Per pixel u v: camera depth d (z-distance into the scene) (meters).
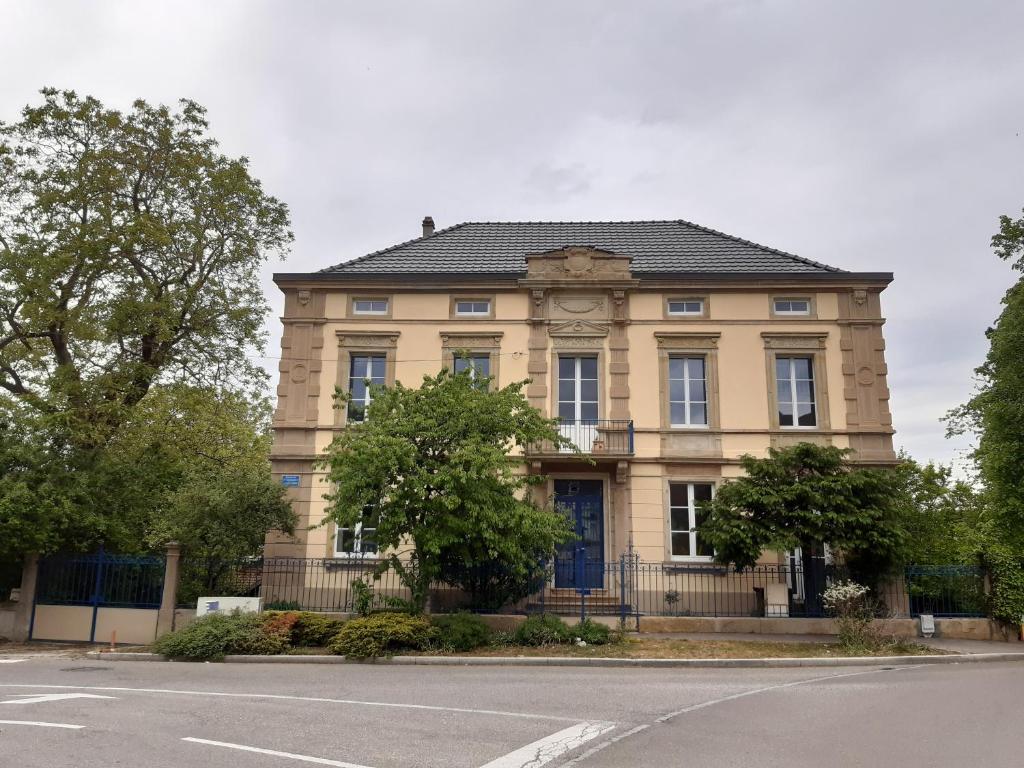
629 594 18.58
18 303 19.33
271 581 19.05
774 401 20.05
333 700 9.37
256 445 26.77
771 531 15.94
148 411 19.94
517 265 21.91
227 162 21.44
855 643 14.58
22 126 19.67
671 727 7.84
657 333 20.42
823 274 20.34
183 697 9.64
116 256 19.97
